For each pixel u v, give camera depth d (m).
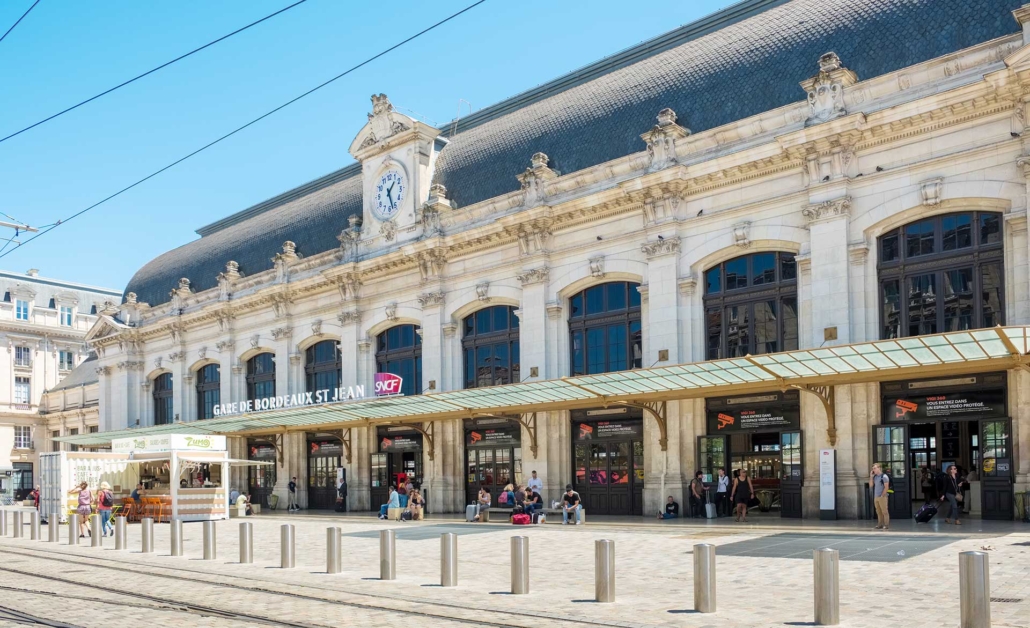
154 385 57.94
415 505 33.69
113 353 59.69
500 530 27.05
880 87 27.27
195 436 35.94
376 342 43.03
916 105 26.00
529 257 35.78
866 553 17.67
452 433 38.50
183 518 35.16
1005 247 24.84
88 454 38.22
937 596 12.86
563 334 35.09
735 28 34.31
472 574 17.11
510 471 36.72
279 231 51.44
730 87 31.95
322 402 45.47
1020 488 23.92
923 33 27.64
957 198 25.69
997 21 26.16
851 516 26.69
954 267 25.95
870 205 27.33
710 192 31.09
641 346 32.91
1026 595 12.76
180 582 17.19
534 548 21.44
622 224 33.44
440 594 14.75
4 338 82.50
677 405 31.09
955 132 25.91
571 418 34.81
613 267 33.47
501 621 12.19
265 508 48.78
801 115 29.03
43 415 80.81
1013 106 24.69
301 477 46.03
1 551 25.02
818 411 27.83
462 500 38.12
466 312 38.97
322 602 14.30
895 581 14.23
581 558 19.23
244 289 50.50
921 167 26.38
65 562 21.61
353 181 49.66
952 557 16.62
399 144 42.09
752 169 29.86
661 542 21.64
